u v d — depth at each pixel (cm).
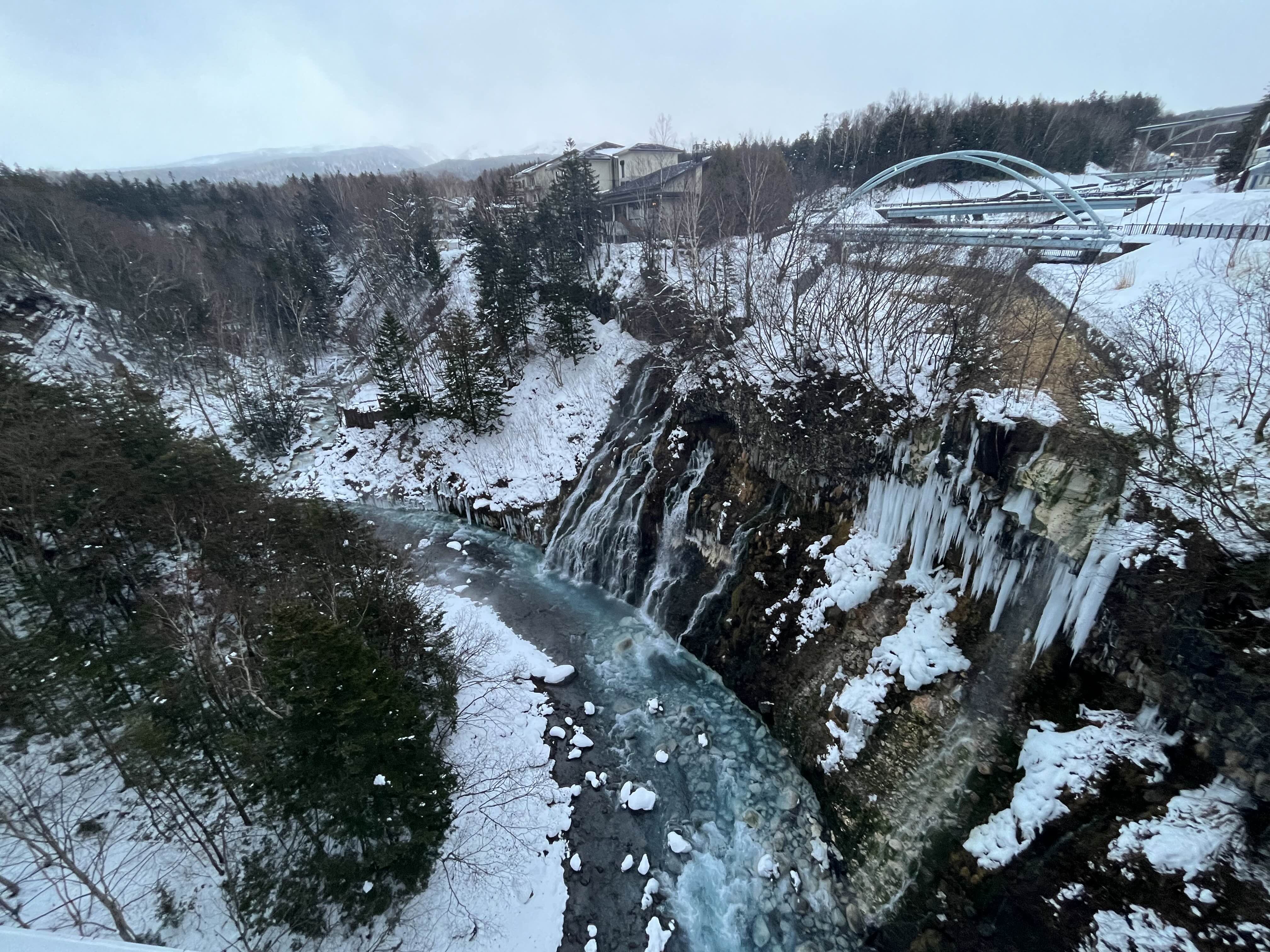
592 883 1769
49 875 1541
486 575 3456
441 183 9962
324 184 9444
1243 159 3997
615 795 2034
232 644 1867
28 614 2059
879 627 2155
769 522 2738
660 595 3002
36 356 4447
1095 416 1880
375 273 7025
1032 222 4312
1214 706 1370
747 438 2973
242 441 4709
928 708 1853
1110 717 1566
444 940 1595
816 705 2141
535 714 2359
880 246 3250
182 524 2236
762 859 1794
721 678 2539
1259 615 1342
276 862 1656
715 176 5431
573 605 3152
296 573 2048
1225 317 2067
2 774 1677
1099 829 1419
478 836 1850
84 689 1767
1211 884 1245
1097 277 2850
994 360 2303
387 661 1788
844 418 2592
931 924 1527
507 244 5088
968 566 2044
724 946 1614
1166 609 1490
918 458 2244
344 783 1384
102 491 2077
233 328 5806
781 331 3108
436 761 1658
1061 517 1764
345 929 1575
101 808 1727
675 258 4478
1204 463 1628
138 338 5388
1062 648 1728
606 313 5009
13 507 1897
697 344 3800
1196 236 2725
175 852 1661
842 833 1819
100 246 5834
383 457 4566
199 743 1734
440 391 4731
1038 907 1404
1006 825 1528
